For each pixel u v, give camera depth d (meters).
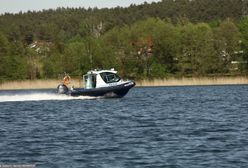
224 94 159.00
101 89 125.94
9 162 49.50
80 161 49.66
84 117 88.19
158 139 61.19
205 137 62.19
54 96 131.50
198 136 63.09
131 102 122.25
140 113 94.25
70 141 60.72
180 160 49.56
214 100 130.62
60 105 114.75
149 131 68.12
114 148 55.72
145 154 52.38
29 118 88.62
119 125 75.44
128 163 48.56
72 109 104.50
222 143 57.66
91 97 127.25
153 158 50.50
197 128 70.62
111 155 52.16
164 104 116.56
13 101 131.12
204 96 149.75
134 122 79.19
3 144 59.19
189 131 67.69
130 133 66.50
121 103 118.81
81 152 53.84
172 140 60.34
